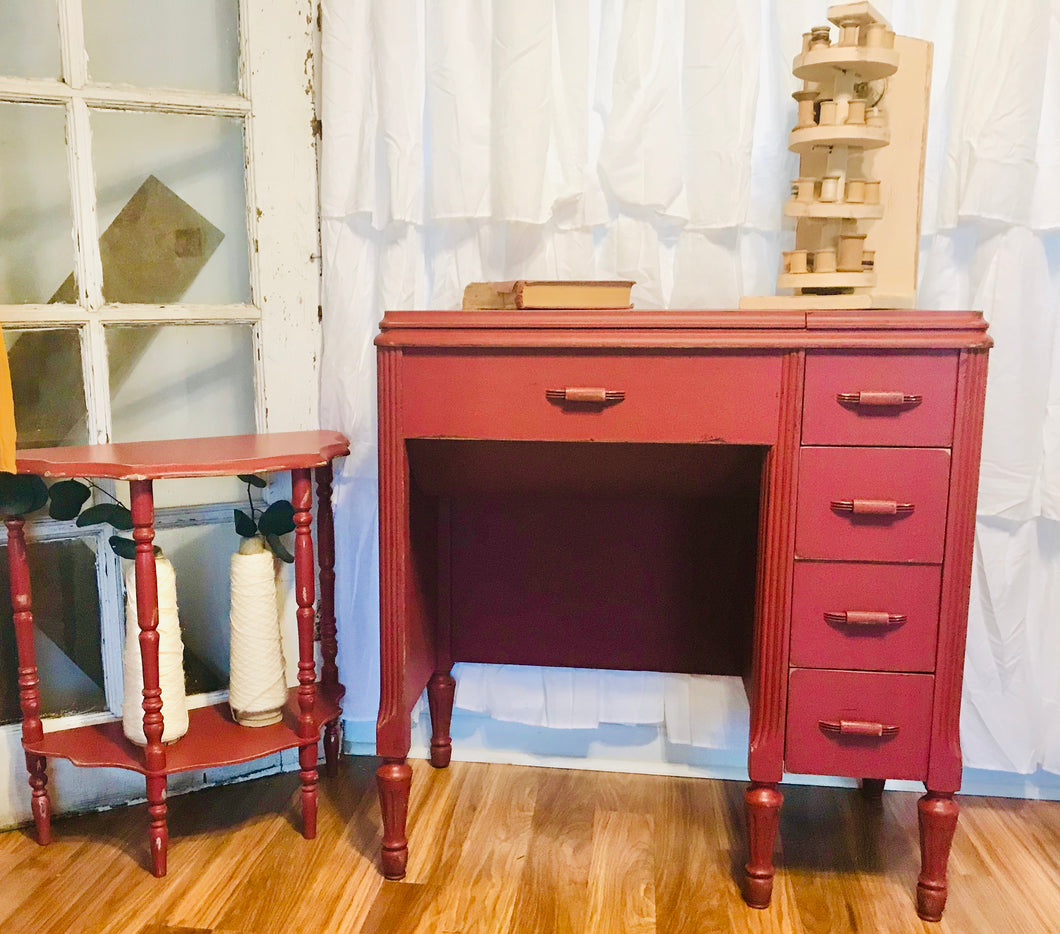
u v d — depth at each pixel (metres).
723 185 1.56
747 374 1.26
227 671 1.79
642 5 1.54
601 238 1.67
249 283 1.72
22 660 1.48
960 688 1.29
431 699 1.79
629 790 1.74
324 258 1.71
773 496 1.28
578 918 1.34
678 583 1.70
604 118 1.62
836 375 1.25
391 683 1.39
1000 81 1.46
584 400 1.27
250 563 1.55
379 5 1.60
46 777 1.54
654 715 1.77
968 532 1.25
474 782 1.76
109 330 1.63
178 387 1.70
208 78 1.66
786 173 1.59
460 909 1.36
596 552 1.72
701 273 1.61
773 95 1.59
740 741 1.76
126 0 1.59
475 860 1.49
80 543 1.63
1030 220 1.51
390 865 1.43
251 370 1.75
